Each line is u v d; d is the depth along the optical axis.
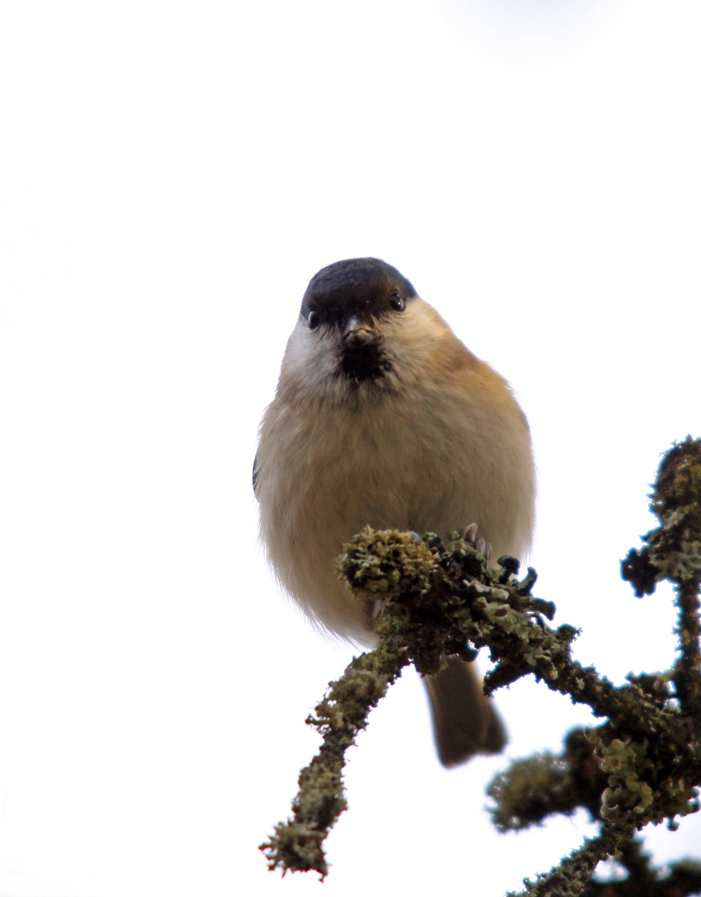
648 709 3.24
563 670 3.24
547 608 3.24
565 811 3.25
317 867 2.85
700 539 3.24
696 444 3.25
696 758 3.24
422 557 3.24
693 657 3.24
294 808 3.05
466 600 3.24
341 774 3.21
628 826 3.23
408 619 3.24
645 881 3.24
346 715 3.22
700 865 3.24
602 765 3.24
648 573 3.25
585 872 3.23
